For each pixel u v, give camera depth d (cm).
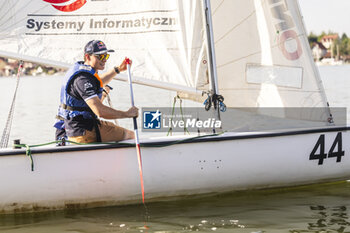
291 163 732
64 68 715
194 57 711
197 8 708
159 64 712
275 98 773
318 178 761
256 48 774
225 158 699
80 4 711
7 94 3147
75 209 677
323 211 647
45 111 1991
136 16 713
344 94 2162
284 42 768
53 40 708
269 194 734
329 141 749
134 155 671
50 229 604
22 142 1248
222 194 726
